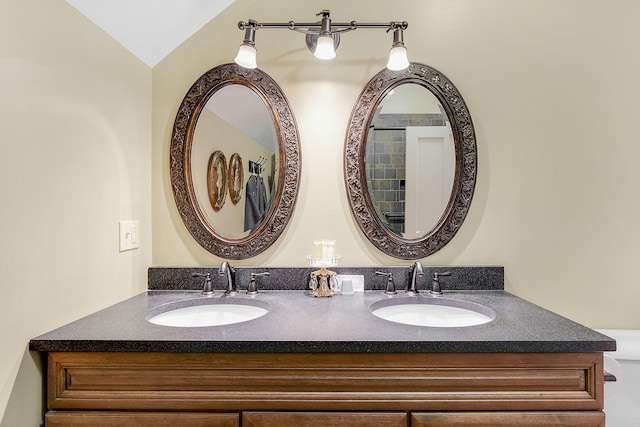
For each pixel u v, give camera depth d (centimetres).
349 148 150
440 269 148
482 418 93
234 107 152
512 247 150
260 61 153
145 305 125
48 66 96
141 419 92
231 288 143
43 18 95
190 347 91
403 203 151
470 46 151
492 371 93
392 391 94
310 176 152
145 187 147
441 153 150
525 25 150
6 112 84
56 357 93
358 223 151
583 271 149
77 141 108
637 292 147
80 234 109
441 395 93
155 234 153
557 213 149
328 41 130
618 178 148
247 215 152
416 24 152
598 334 96
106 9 116
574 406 93
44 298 95
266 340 92
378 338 93
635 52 148
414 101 151
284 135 150
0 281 82
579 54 149
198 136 153
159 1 129
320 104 152
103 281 120
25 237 89
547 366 93
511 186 150
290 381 93
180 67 152
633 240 148
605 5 148
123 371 93
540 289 149
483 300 133
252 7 153
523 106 150
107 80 122
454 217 149
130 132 136
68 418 92
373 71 152
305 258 152
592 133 149
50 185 97
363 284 147
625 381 140
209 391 93
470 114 151
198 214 152
